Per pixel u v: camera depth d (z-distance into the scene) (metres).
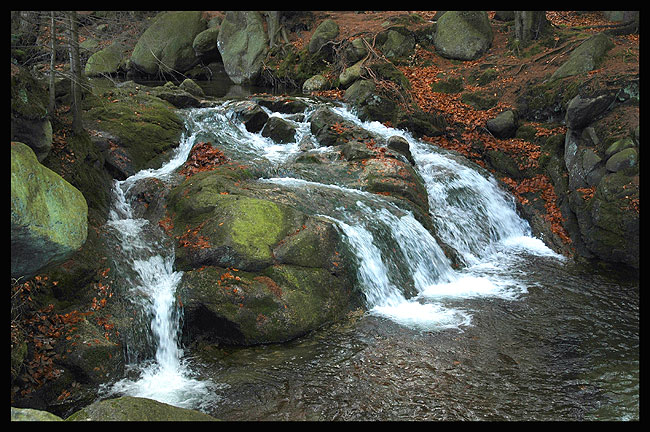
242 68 23.92
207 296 8.14
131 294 8.23
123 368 7.36
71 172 9.73
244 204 9.37
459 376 7.06
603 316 8.84
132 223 9.67
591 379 6.99
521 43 19.38
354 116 16.56
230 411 6.36
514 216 13.28
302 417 6.21
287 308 8.27
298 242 9.02
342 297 8.96
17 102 8.27
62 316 7.44
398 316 8.87
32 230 5.78
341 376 7.08
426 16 25.53
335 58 21.59
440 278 10.50
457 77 18.72
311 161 12.92
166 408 5.34
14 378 6.44
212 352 7.89
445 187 12.80
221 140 13.66
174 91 16.38
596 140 12.70
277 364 7.43
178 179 11.12
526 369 7.23
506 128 15.50
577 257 11.54
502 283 10.27
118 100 13.69
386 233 10.26
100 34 13.11
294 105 16.73
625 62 15.36
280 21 25.44
